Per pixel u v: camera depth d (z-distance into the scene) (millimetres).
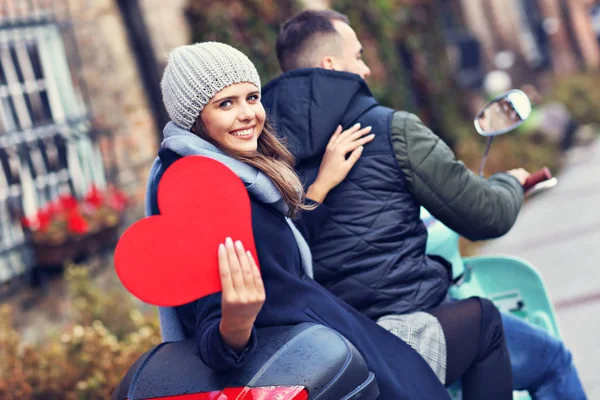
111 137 6512
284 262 2137
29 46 6027
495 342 2559
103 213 6062
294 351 1937
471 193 2562
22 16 5949
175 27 7223
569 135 16859
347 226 2516
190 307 2141
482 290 3229
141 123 6801
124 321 5348
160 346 2152
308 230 2502
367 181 2533
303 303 2115
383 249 2508
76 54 6324
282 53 2904
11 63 5867
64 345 4750
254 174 2090
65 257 5715
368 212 2514
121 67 6680
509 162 13031
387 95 11180
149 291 1774
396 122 2562
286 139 2516
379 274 2496
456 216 2578
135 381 2025
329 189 2512
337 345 1967
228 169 1886
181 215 1814
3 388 4250
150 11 6965
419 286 2541
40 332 5578
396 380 2182
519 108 2691
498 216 2633
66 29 6262
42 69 6121
